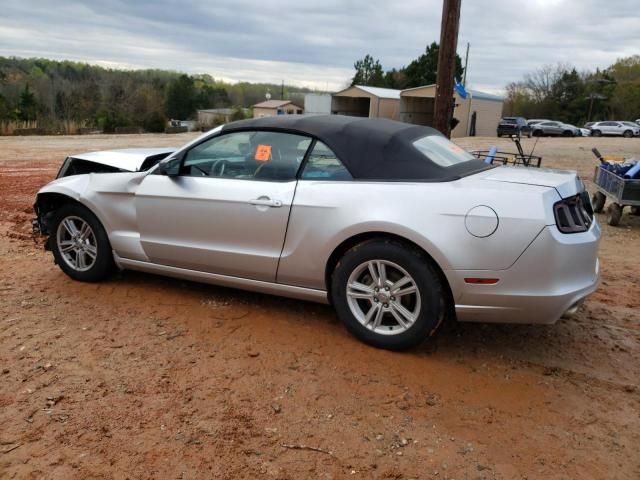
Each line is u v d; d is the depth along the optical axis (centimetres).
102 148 2008
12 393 323
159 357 371
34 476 257
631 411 321
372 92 4459
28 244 636
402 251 357
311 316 439
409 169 373
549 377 357
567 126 4203
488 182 359
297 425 300
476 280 342
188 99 7344
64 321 423
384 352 380
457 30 771
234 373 352
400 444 286
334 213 375
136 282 507
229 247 421
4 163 1482
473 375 356
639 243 729
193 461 270
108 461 268
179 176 441
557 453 282
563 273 339
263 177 412
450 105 794
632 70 8038
